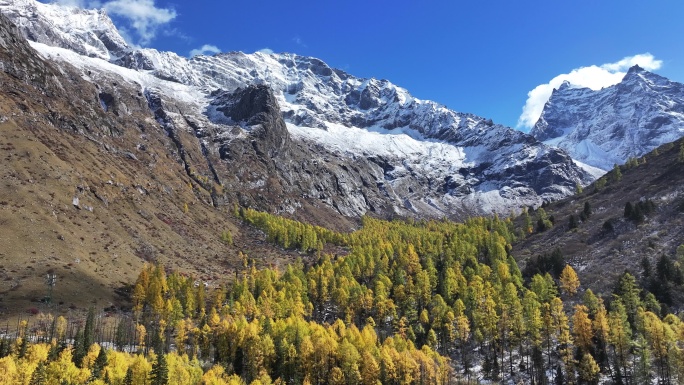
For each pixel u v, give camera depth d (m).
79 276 142.62
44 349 94.19
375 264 185.38
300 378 107.81
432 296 152.62
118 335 115.12
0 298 120.19
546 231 196.75
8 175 163.75
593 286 135.88
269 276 172.25
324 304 165.00
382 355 105.62
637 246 149.00
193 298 146.38
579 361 100.56
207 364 118.00
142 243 191.25
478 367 117.50
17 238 142.75
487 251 186.00
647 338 96.50
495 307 125.75
